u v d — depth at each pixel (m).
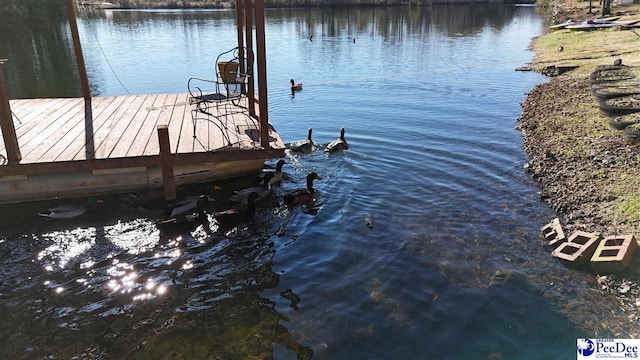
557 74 12.80
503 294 3.75
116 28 26.97
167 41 21.41
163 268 4.20
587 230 4.64
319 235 4.73
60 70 14.62
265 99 5.33
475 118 8.98
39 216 4.97
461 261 4.22
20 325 3.47
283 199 5.47
